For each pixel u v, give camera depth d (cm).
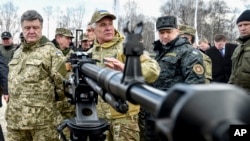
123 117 311
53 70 341
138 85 109
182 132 61
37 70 341
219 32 3550
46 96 345
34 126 340
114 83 130
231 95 60
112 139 326
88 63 216
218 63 710
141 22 123
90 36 569
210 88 61
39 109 341
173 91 66
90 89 227
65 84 261
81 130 219
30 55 348
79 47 326
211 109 60
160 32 383
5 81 503
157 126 68
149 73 235
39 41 350
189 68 358
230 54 707
